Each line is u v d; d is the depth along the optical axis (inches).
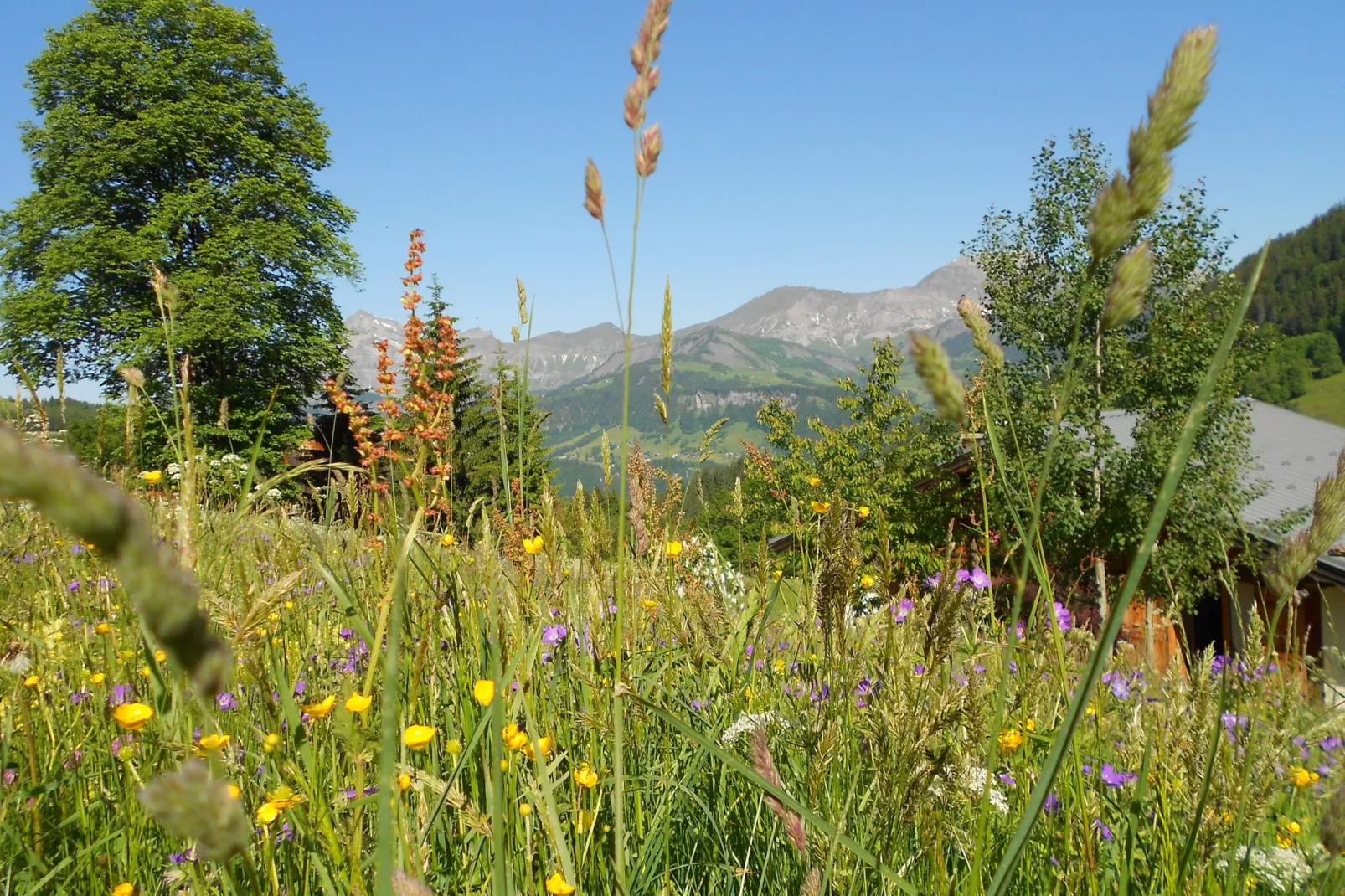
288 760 60.0
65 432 99.8
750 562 131.1
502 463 92.8
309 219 1514.5
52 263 1312.7
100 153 1370.6
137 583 13.5
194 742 61.1
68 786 80.8
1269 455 1278.3
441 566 88.0
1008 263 900.0
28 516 118.3
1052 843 73.7
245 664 57.4
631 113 54.1
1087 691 33.6
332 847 59.8
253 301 1343.5
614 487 103.0
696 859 87.2
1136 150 32.5
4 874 67.0
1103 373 783.1
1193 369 778.2
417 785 60.7
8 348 1241.4
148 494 98.6
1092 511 744.3
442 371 88.6
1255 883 73.2
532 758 71.0
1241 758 68.6
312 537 98.3
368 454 88.6
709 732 89.8
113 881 71.3
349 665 93.6
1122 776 83.9
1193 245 836.6
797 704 91.0
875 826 58.2
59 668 95.7
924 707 57.4
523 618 80.8
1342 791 45.6
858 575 73.2
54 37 1424.7
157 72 1424.7
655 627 113.3
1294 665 76.9
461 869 69.1
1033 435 743.1
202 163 1432.1
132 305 1306.6
